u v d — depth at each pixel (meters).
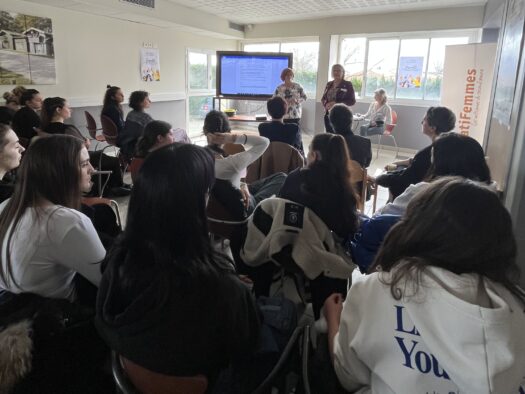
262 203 1.80
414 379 0.71
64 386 1.12
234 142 2.38
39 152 1.21
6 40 4.81
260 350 1.03
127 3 5.52
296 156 3.01
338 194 1.70
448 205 0.74
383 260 0.82
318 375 0.99
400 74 7.04
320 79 7.76
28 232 1.15
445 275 0.69
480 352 0.62
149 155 0.84
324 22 7.44
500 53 3.21
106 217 1.88
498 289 0.70
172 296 0.80
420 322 0.70
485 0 5.60
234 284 0.87
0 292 1.18
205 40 8.33
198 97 8.55
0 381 0.97
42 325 1.05
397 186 2.53
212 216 2.29
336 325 1.05
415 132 6.95
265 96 7.41
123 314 0.80
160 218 0.81
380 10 6.58
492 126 3.32
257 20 7.92
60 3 5.07
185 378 0.85
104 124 4.87
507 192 2.23
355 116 6.72
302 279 1.96
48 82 5.41
